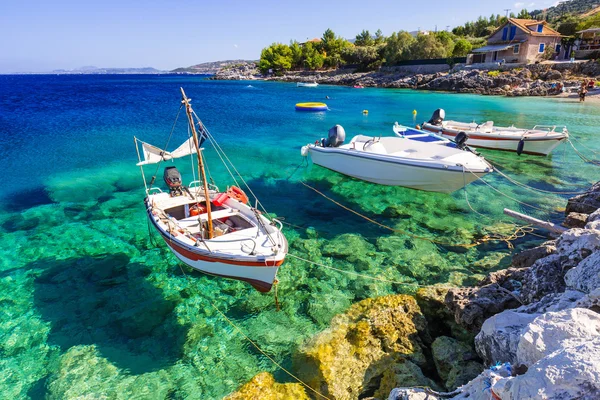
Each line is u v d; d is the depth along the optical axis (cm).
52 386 634
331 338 703
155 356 701
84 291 887
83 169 1791
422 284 896
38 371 666
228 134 2564
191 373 662
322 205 1369
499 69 5338
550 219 1208
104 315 809
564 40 5675
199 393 622
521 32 5494
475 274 922
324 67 10294
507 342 491
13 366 676
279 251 799
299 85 7569
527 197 1398
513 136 1894
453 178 1288
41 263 998
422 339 703
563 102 3812
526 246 1046
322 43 10619
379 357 660
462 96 4753
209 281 924
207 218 927
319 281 914
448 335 718
